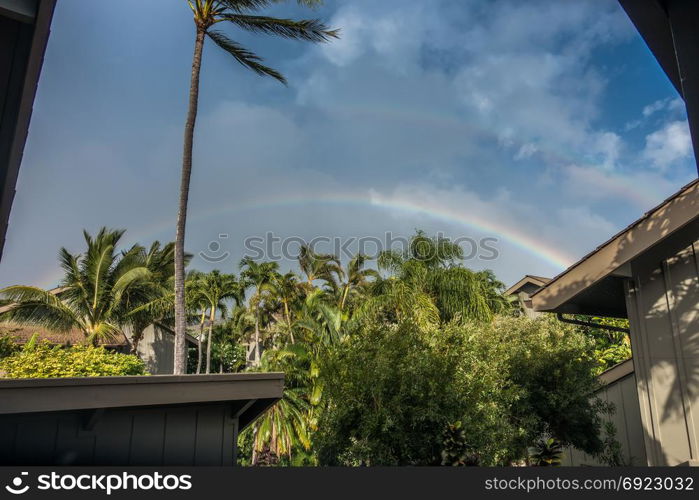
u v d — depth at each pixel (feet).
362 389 17.88
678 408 17.67
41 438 11.54
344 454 17.57
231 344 88.33
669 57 3.76
